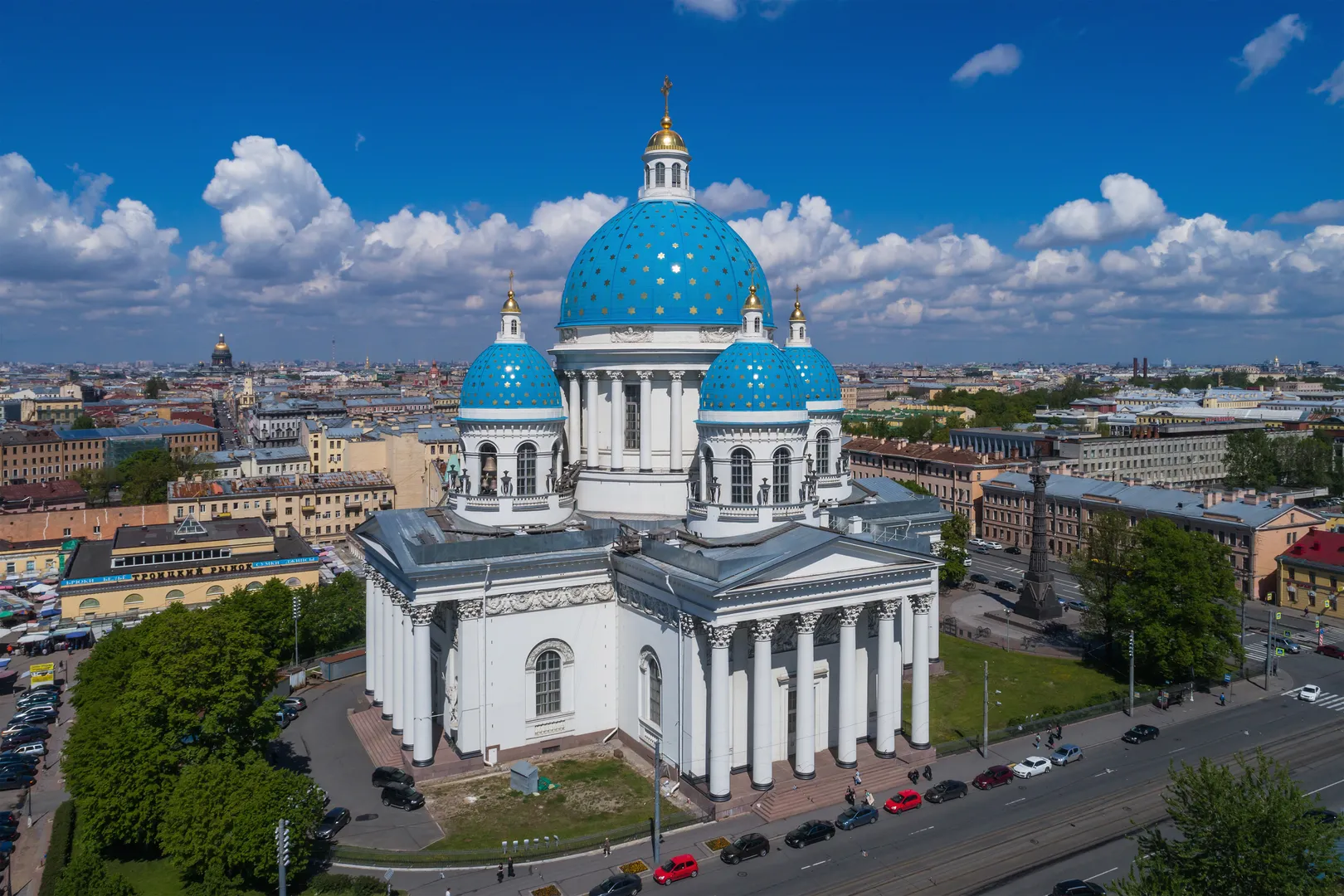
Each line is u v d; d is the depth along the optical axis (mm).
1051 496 188250
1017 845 70875
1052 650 123312
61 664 130250
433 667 92625
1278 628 135125
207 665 73812
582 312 101812
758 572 73688
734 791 76438
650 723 85000
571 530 88938
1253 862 50531
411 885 65875
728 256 102188
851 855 69250
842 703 80375
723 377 87062
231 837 62219
